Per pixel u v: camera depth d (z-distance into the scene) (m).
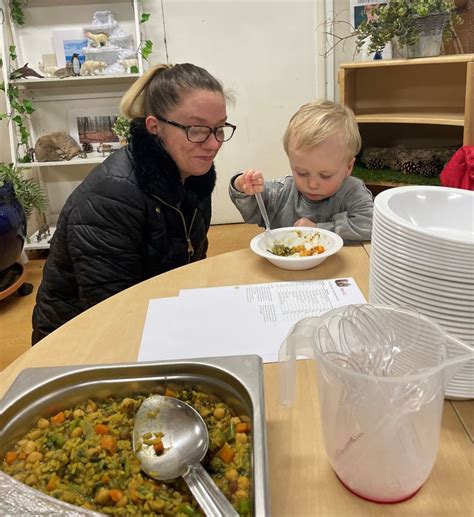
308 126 1.34
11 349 2.06
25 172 3.10
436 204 0.74
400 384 0.44
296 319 0.86
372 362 0.50
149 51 2.86
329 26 2.99
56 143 2.93
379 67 2.65
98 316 0.90
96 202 1.25
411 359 0.51
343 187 1.45
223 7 2.98
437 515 0.48
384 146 2.94
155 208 1.28
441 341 0.50
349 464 0.49
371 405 0.45
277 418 0.63
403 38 2.28
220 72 3.11
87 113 3.14
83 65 2.83
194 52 3.07
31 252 3.11
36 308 1.48
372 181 2.64
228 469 0.54
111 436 0.59
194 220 1.41
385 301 0.65
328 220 1.47
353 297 0.93
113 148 3.05
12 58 2.89
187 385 0.63
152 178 1.23
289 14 3.00
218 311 0.90
